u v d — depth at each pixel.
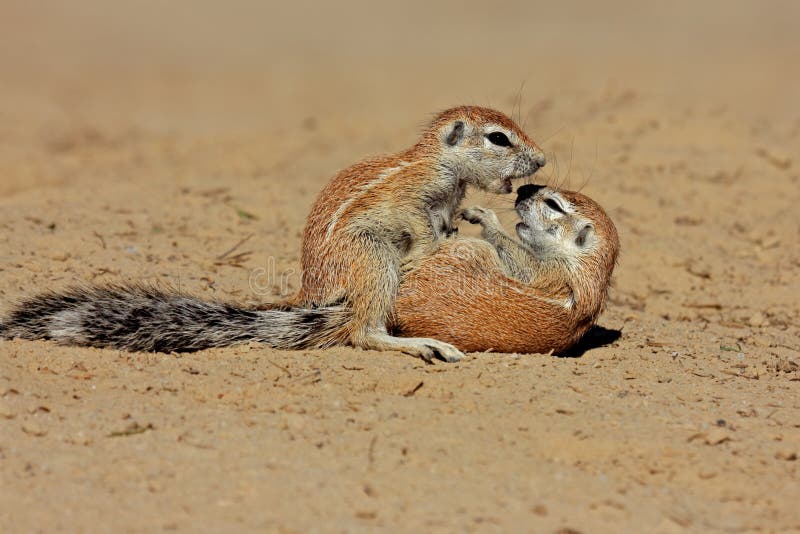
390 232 11.88
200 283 14.07
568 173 19.20
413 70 42.75
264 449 8.94
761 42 50.22
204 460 8.71
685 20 56.81
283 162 23.14
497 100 26.88
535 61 43.62
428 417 9.77
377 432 9.39
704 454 9.34
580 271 11.78
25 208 17.31
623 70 39.62
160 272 14.39
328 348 11.56
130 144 27.31
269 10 58.72
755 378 11.80
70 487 8.20
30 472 8.41
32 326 11.34
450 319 11.53
